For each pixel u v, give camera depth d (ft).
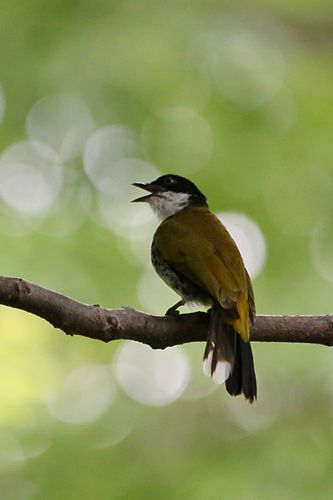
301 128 49.73
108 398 43.70
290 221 47.67
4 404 40.83
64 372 42.57
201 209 31.24
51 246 45.27
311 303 45.11
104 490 38.52
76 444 40.16
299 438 42.09
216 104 49.62
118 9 48.91
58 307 22.88
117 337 24.04
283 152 49.24
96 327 23.49
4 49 47.85
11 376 41.50
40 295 22.67
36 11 48.08
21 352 42.14
